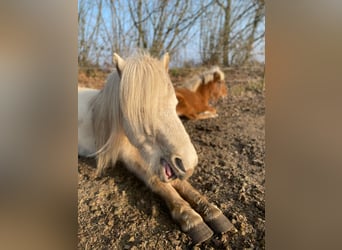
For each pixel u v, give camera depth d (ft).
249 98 7.24
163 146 3.37
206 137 5.50
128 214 3.60
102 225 3.44
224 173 4.36
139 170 4.00
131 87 3.46
